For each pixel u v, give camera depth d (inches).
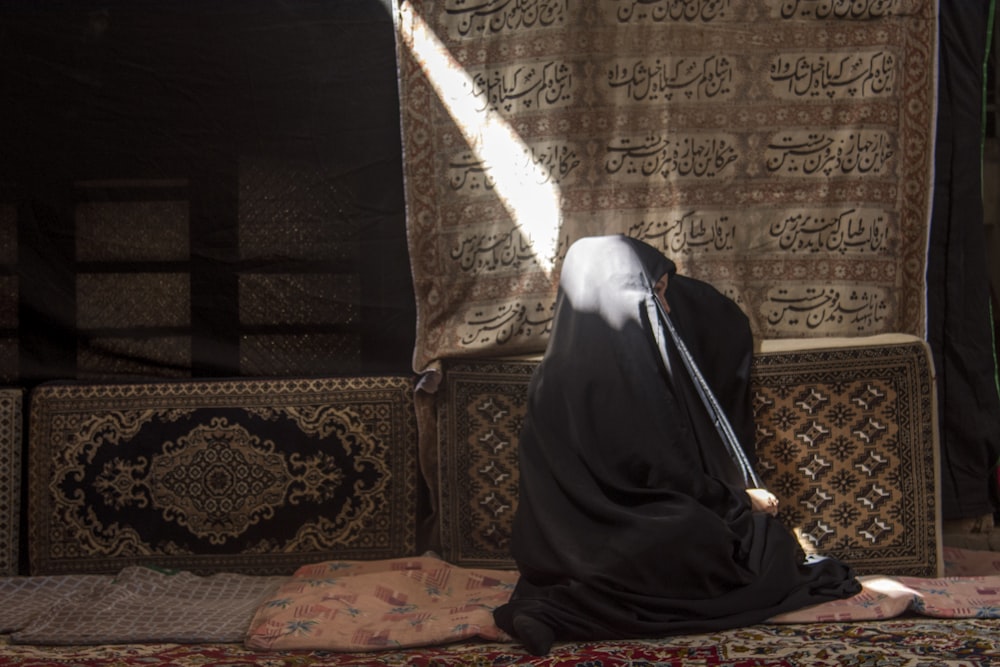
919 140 138.6
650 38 137.9
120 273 143.2
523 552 114.7
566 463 115.3
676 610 107.2
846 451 131.6
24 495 137.5
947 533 146.9
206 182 142.6
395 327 144.6
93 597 124.0
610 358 117.7
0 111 140.9
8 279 142.3
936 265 144.9
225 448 136.3
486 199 138.9
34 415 135.9
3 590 128.5
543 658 100.1
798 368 132.1
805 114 138.5
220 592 129.0
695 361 125.0
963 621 109.7
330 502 137.0
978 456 145.5
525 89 138.3
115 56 141.1
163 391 137.4
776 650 99.4
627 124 138.3
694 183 138.6
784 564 113.1
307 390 137.7
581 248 126.3
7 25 140.3
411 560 133.8
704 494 113.3
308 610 114.2
